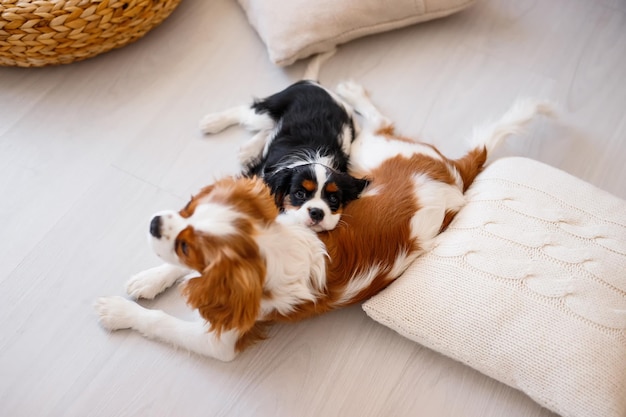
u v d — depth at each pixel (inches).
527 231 69.3
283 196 69.9
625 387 62.8
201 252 54.0
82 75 89.4
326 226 66.2
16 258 74.8
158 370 69.3
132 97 88.4
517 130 82.5
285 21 89.1
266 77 92.2
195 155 84.7
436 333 67.0
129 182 81.7
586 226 70.4
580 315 64.6
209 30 95.7
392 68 94.8
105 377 68.4
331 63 94.3
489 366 65.8
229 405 67.9
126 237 77.6
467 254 68.2
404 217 67.6
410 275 68.9
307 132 76.0
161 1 87.8
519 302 65.5
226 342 67.4
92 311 72.2
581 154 88.6
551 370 63.4
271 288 61.5
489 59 96.6
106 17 82.2
